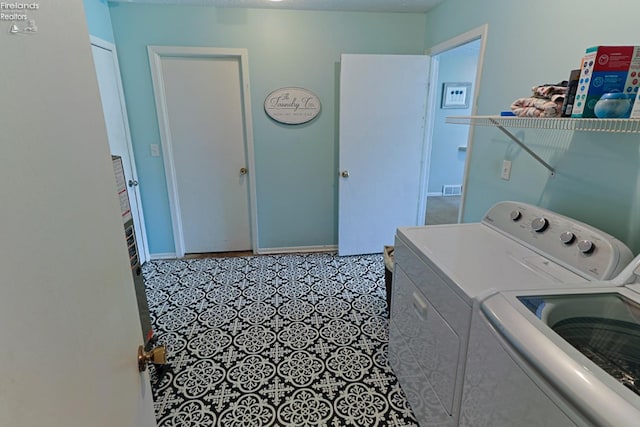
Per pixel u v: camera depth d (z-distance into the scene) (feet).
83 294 1.91
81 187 1.93
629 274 3.54
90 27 8.04
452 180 19.20
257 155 10.53
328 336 7.17
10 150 1.36
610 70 3.69
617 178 4.41
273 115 10.18
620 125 3.93
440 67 17.49
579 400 2.18
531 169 5.90
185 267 10.46
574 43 4.98
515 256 4.62
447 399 4.22
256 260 10.94
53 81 1.68
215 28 9.36
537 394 2.56
